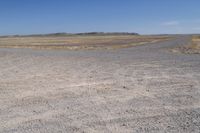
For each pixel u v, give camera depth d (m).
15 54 26.98
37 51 32.50
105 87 9.84
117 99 7.98
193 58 20.75
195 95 8.41
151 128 5.44
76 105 7.30
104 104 7.39
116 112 6.61
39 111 6.73
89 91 9.16
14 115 6.40
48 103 7.54
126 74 12.98
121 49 36.81
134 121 5.91
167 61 18.72
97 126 5.58
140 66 16.06
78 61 19.47
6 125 5.67
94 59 20.84
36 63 18.56
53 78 12.03
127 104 7.38
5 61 20.36
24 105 7.34
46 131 5.29
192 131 5.22
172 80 11.16
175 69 14.58
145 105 7.27
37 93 8.91
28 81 11.31
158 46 44.94
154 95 8.48
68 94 8.70
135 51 31.14
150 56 23.08
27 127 5.53
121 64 17.23
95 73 13.44
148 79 11.50
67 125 5.65
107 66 16.28
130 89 9.44
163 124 5.68
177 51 30.12
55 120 6.00
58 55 25.14
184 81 10.91
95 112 6.61
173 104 7.36
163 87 9.76
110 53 27.61
